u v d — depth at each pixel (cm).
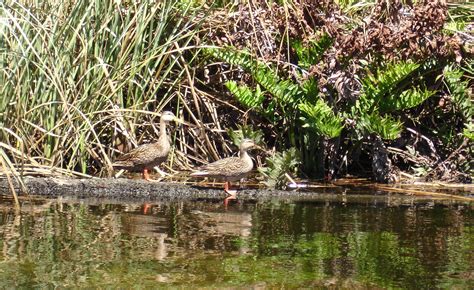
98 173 1391
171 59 1486
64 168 1375
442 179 1466
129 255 902
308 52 1469
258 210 1176
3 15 1320
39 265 858
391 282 824
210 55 1488
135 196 1284
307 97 1444
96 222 1066
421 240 997
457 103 1484
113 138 1421
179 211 1157
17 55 1288
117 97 1400
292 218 1120
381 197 1298
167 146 1362
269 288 800
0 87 1318
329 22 1440
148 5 1417
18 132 1320
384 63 1471
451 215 1155
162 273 838
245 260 894
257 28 1489
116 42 1372
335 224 1084
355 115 1451
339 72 1446
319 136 1466
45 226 1034
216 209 1180
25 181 1269
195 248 938
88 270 843
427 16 1412
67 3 1377
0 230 1007
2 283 798
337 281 824
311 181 1441
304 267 870
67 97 1352
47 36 1338
